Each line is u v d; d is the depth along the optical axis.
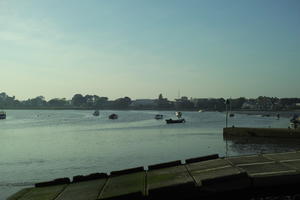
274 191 12.62
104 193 13.80
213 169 14.58
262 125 155.12
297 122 153.38
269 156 16.47
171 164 16.97
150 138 96.75
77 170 49.06
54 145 81.06
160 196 12.85
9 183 41.12
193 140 91.12
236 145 81.12
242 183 12.62
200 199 12.74
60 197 14.27
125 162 55.59
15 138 99.25
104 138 97.44
